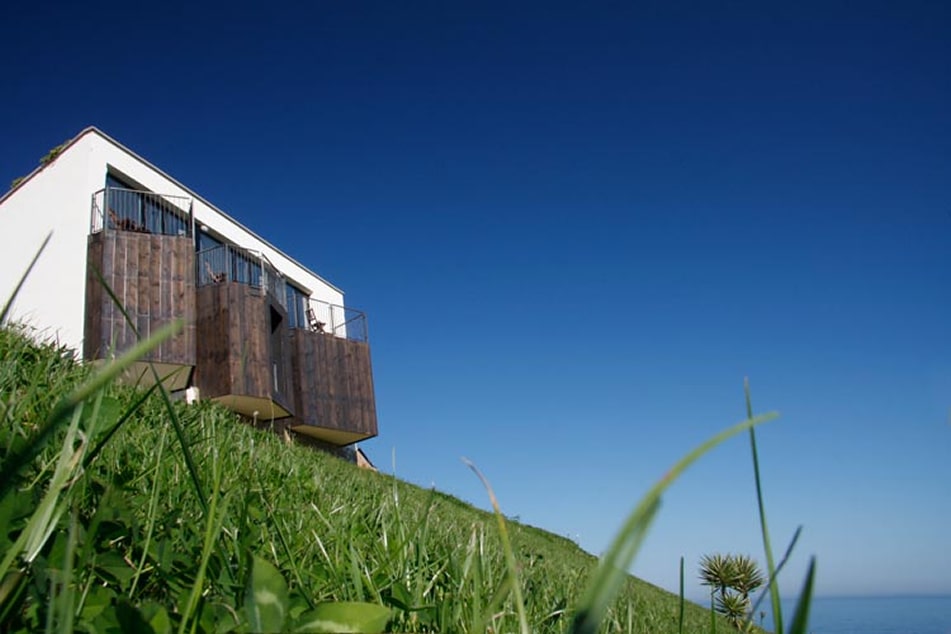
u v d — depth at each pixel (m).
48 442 1.76
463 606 1.83
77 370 4.06
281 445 5.23
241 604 1.29
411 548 2.26
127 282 21.67
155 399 3.94
